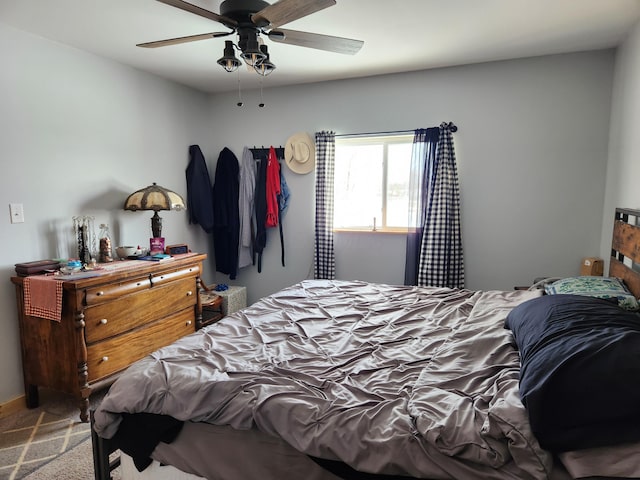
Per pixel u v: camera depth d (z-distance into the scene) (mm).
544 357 1108
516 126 3096
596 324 1240
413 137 3453
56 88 2562
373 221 3678
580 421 941
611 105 2838
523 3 2105
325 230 3689
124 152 3086
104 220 2939
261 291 4094
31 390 2340
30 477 1727
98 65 2844
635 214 2031
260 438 1200
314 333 1808
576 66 2902
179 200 3086
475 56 2949
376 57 2947
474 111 3188
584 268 2934
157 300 2686
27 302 2207
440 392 1207
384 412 1148
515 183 3146
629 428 916
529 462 936
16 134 2342
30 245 2434
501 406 1033
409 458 1007
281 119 3811
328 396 1249
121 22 2270
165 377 1335
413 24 2361
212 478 1252
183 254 3115
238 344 1655
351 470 1074
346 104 3564
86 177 2785
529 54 2930
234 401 1221
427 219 3305
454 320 1973
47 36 2461
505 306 1990
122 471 1461
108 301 2307
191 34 2461
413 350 1615
